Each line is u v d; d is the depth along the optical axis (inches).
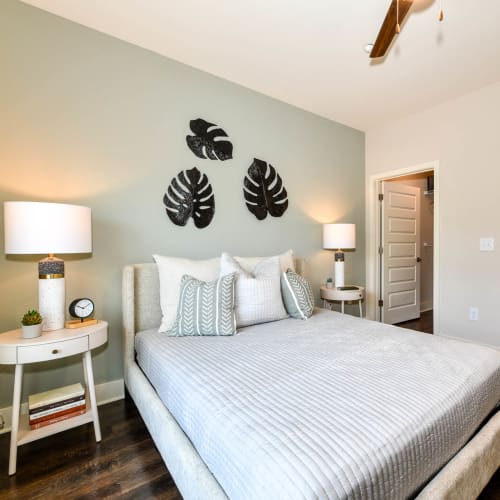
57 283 62.4
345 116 129.5
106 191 79.5
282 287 85.8
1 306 66.4
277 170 114.6
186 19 73.7
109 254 80.1
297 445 29.7
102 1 68.1
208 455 35.8
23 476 52.2
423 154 124.6
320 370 47.5
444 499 33.1
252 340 63.9
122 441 61.7
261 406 37.1
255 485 27.8
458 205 114.4
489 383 47.3
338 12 70.8
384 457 29.7
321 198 130.0
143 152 85.0
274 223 114.0
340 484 26.3
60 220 58.9
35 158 70.0
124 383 80.4
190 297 70.2
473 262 111.0
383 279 150.3
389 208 151.8
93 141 77.5
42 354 54.8
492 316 106.6
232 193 102.3
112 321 80.7
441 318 120.2
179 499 47.1
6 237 57.5
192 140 93.4
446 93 110.1
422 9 68.7
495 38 79.4
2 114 66.4
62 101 73.4
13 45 67.6
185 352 57.2
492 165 105.3
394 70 95.1
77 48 75.2
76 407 62.4
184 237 92.4
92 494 48.3
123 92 81.9
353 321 80.0
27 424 59.6
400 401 38.0
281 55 87.6
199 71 94.8
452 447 38.4
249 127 106.3
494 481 50.2
